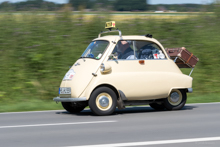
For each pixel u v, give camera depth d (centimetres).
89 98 2544
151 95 2705
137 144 1619
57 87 4138
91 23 5203
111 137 1783
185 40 5394
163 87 2736
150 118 2409
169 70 2795
